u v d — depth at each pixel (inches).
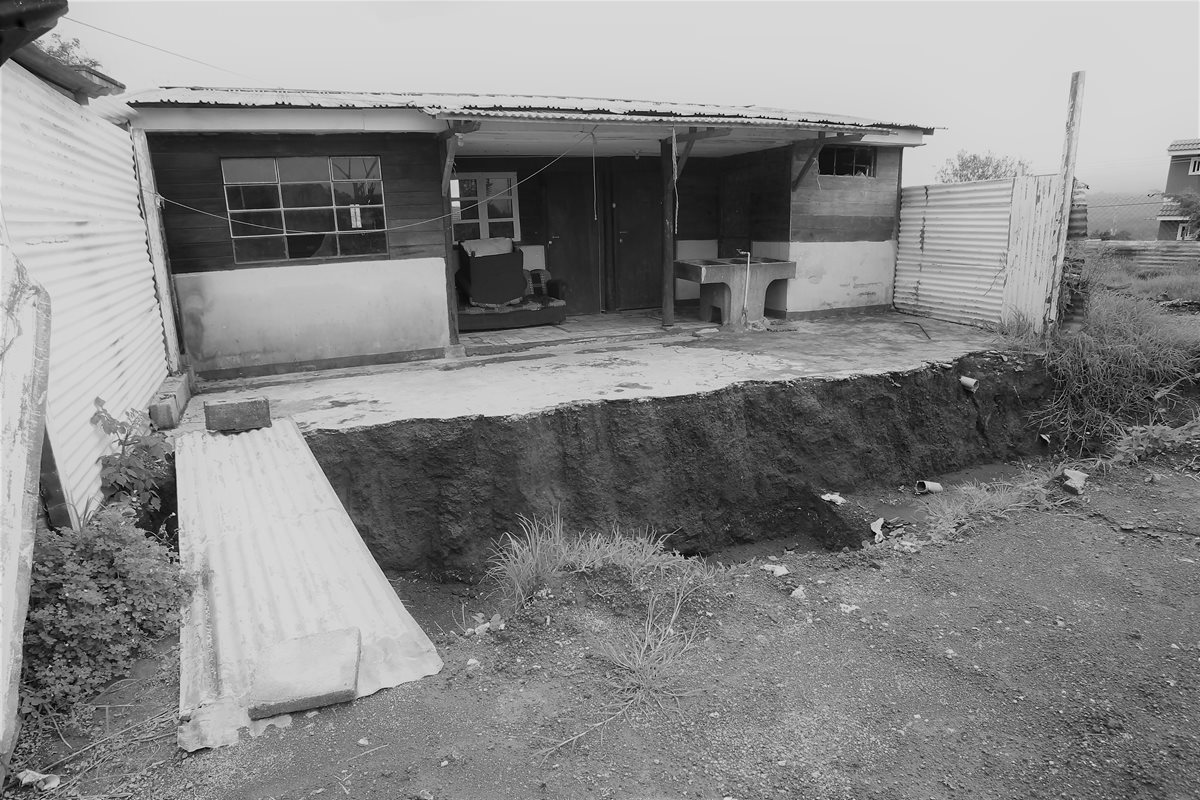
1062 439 312.0
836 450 280.7
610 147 402.6
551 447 247.8
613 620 152.9
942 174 1210.6
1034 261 360.2
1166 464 256.5
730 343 370.9
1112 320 330.3
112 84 198.5
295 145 306.7
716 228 494.0
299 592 143.8
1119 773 110.7
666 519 257.9
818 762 111.0
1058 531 207.2
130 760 106.0
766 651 143.3
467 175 419.5
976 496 252.5
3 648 97.3
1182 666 138.7
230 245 308.3
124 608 129.1
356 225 326.6
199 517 170.6
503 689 127.7
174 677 123.8
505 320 409.4
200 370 313.0
